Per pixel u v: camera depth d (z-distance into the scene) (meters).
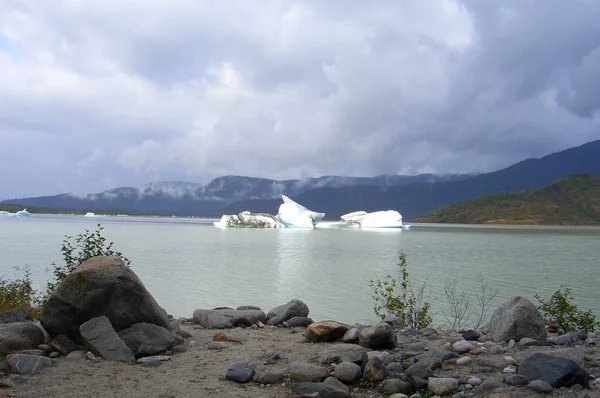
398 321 10.79
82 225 141.75
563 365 5.61
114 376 6.29
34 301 14.23
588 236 110.38
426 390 5.82
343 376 6.12
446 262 48.50
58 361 6.90
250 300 25.52
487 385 5.59
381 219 156.50
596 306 24.25
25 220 190.50
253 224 161.00
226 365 6.98
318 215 155.75
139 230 123.25
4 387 5.76
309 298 26.20
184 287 29.59
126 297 7.83
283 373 6.42
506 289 29.75
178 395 5.68
